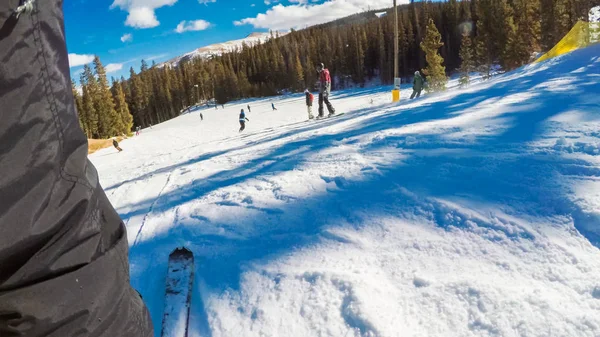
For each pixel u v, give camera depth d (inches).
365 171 119.5
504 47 1596.9
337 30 4328.3
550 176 85.4
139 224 122.1
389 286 60.7
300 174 134.6
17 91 27.2
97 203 36.2
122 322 36.8
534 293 53.0
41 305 29.5
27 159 28.0
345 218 87.7
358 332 52.8
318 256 73.6
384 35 3132.4
